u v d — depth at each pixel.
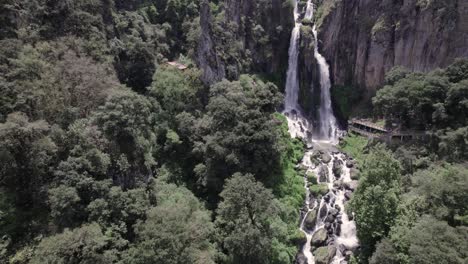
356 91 94.06
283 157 68.25
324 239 55.88
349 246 55.41
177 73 68.94
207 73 75.75
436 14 80.81
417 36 84.44
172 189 54.22
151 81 67.81
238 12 94.31
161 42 78.50
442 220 43.12
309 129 90.69
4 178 40.50
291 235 54.81
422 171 56.09
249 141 58.25
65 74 50.50
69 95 49.19
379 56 89.50
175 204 46.81
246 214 45.88
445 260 35.81
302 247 55.78
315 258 53.22
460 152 59.62
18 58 47.28
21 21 52.94
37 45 52.03
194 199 53.28
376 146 71.06
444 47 81.25
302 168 71.19
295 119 90.12
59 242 34.47
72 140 44.25
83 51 57.78
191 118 62.84
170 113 65.25
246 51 94.38
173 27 84.50
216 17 88.12
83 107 49.88
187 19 84.94
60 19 58.31
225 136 58.06
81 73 51.69
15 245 37.72
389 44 88.75
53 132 43.00
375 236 48.16
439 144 62.91
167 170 59.84
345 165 73.44
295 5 108.56
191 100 68.56
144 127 54.75
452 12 78.94
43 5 56.81
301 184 66.06
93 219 39.53
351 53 95.88
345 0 95.62
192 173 62.16
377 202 47.69
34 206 41.59
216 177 57.19
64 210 38.34
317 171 71.31
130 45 67.25
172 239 38.16
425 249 37.72
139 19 75.62
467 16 78.06
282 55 101.38
